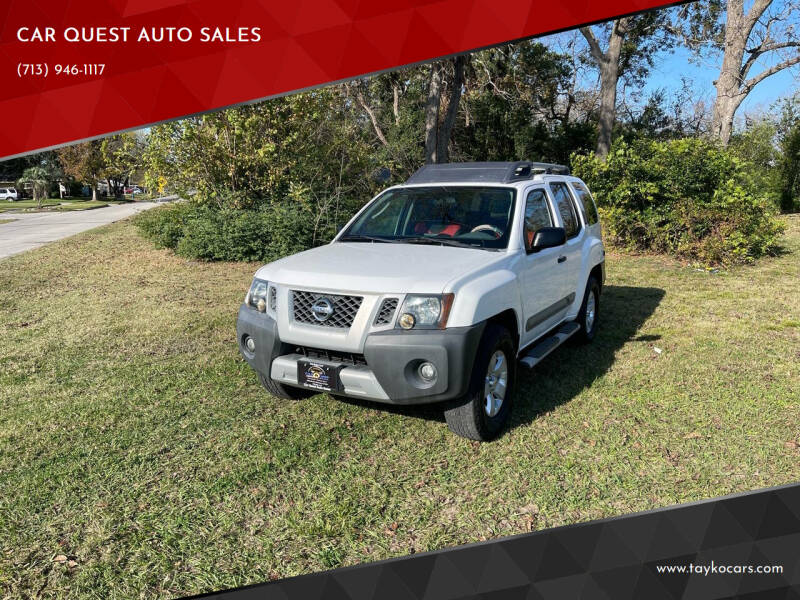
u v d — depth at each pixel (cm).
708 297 828
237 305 808
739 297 823
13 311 810
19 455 387
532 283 448
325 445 393
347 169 1427
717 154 1179
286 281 390
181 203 1495
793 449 382
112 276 1064
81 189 6781
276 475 358
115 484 350
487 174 497
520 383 502
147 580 272
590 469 359
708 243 1074
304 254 446
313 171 1372
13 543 298
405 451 384
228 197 1268
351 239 487
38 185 5488
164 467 369
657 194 1214
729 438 397
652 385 494
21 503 331
